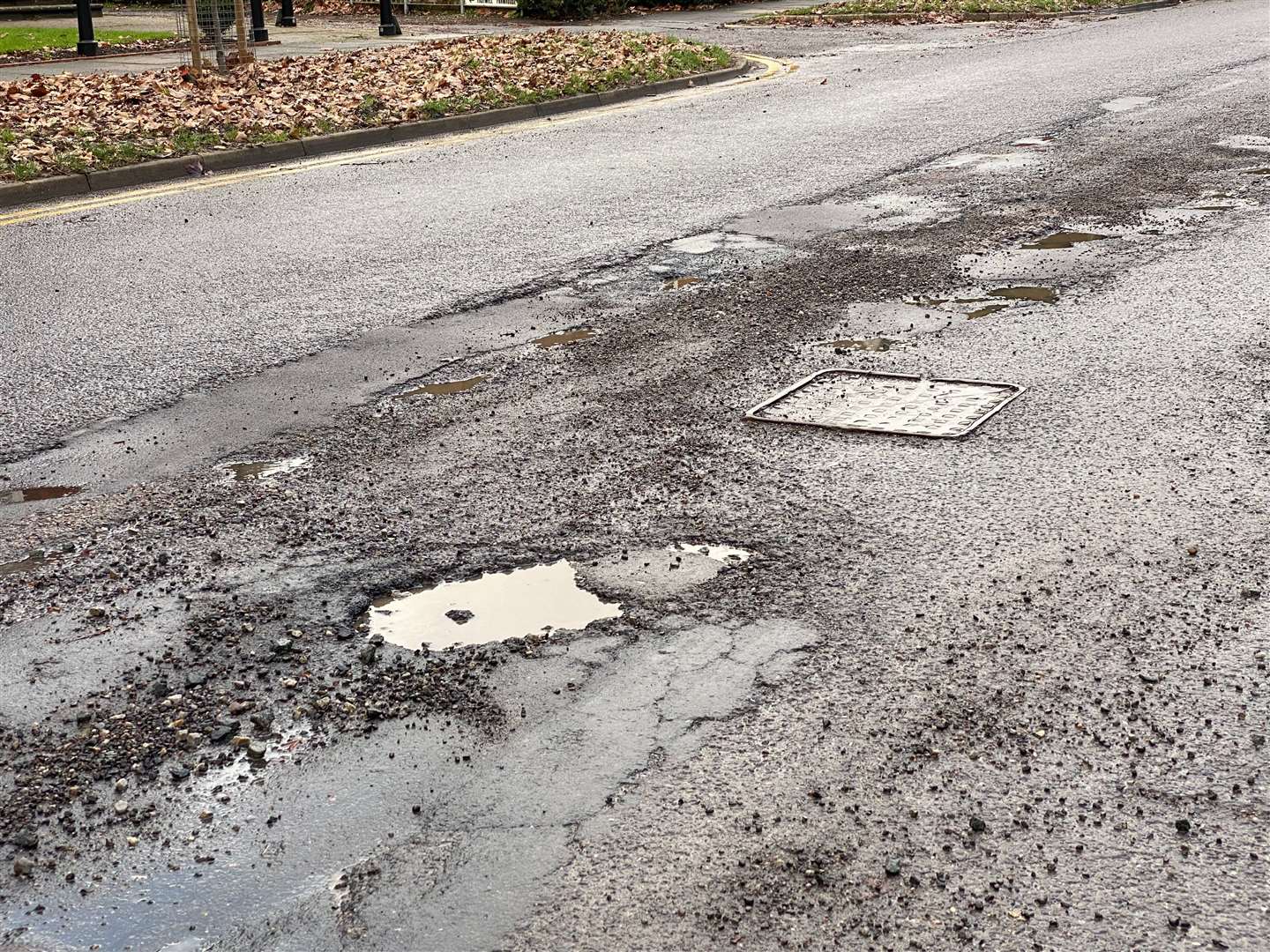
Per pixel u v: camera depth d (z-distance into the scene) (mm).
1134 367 6270
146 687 3795
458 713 3627
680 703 3639
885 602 4148
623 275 8188
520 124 14906
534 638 4004
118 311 7738
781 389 6121
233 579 4434
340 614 4180
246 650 3979
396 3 31328
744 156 12141
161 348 7008
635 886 2947
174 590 4375
